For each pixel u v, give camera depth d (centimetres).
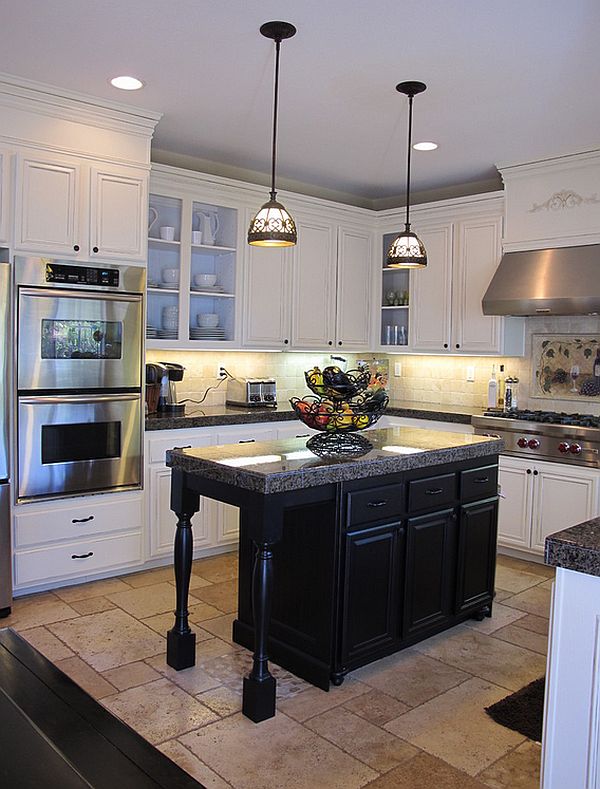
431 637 333
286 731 248
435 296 530
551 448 435
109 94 357
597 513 413
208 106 373
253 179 514
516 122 387
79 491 376
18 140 346
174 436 420
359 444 321
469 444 331
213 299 498
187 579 293
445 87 337
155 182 435
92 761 123
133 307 391
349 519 278
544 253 457
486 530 351
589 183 433
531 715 262
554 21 267
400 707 267
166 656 303
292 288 514
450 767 229
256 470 254
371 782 220
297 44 292
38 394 357
